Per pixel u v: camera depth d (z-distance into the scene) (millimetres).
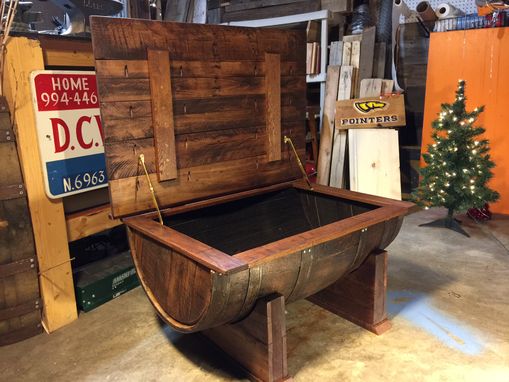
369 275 2188
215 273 1494
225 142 2240
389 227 2148
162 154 1969
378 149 3951
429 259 3131
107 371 1979
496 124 3980
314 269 1840
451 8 3994
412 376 1896
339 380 1878
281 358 1813
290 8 4520
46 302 2291
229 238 2350
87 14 2617
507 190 4055
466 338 2162
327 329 2264
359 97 4113
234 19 4941
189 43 1997
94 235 3252
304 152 2688
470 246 3357
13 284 2186
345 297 2336
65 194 2348
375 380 1876
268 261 1633
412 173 4492
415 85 4422
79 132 2395
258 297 1718
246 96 2287
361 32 4301
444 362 1983
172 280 1778
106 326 2359
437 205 3697
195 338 2219
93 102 2455
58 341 2232
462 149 3539
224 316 1663
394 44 4180
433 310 2432
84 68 2488
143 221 1914
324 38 4227
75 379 1931
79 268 2723
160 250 1830
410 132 4543
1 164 2082
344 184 4172
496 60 3867
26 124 2145
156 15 4859
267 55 2332
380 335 2199
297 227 2607
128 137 1868
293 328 2275
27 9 2488
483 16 3867
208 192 2219
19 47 2080
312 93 4891
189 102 2049
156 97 1904
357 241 1984
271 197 2555
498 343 2117
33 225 2225
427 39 4273
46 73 2189
